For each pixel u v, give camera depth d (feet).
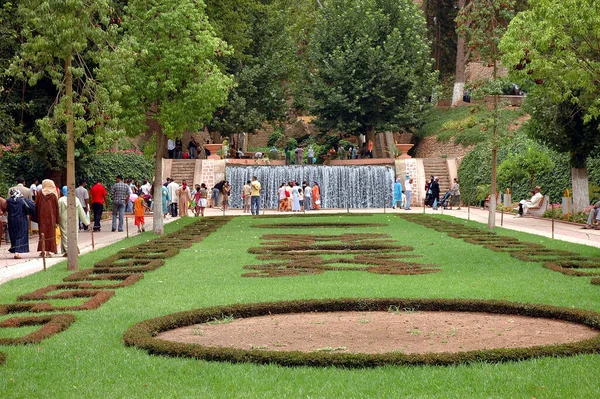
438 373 22.43
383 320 32.35
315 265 50.75
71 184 49.47
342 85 168.55
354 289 39.01
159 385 21.56
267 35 174.19
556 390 20.48
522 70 63.21
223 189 130.00
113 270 47.98
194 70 74.69
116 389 21.20
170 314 31.37
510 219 102.99
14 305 34.47
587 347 24.64
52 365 23.76
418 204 146.00
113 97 50.98
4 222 75.56
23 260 58.70
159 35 73.67
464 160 148.87
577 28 56.85
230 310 33.12
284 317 33.37
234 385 21.47
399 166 148.36
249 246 65.10
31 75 49.26
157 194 78.95
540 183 121.80
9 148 103.14
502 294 36.86
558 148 97.25
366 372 22.85
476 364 23.34
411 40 169.68
